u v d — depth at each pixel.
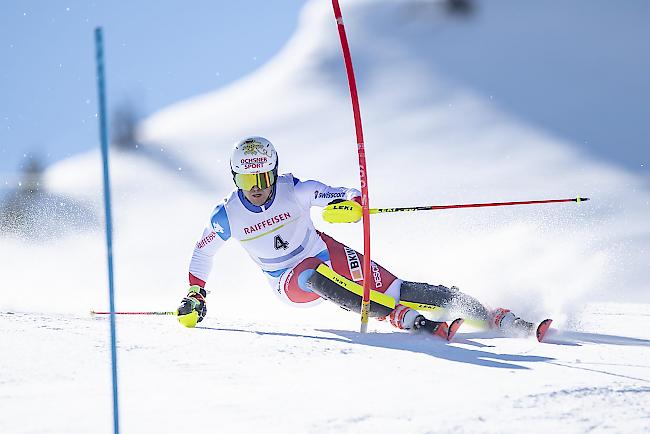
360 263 19.11
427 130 142.38
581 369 13.59
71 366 12.49
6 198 50.56
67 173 111.31
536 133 134.75
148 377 12.05
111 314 9.09
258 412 10.31
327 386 11.84
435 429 9.77
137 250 52.06
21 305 22.94
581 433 9.74
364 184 17.73
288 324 19.58
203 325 18.59
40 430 9.36
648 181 101.12
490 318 18.62
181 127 172.62
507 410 10.64
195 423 9.77
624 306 24.50
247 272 37.09
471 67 176.62
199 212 74.94
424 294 18.84
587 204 60.34
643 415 10.58
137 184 95.38
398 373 12.98
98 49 8.98
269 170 18.77
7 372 11.94
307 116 168.00
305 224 19.81
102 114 9.08
